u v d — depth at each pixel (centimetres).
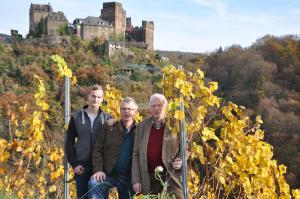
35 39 9156
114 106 729
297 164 3934
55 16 9956
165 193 470
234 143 602
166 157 496
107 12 11119
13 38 9231
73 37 9312
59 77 629
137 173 504
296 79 6438
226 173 622
